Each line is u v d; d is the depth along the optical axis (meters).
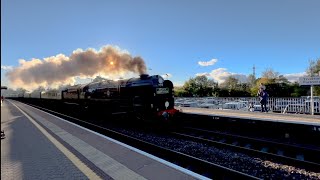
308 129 11.65
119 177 6.15
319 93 33.41
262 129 13.51
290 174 7.91
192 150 11.08
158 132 16.12
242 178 7.13
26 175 6.56
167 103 17.33
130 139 12.93
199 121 17.00
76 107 30.58
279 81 42.00
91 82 28.00
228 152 10.59
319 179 7.50
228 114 16.61
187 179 5.76
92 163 7.38
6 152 8.92
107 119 23.39
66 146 9.62
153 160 7.19
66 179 6.19
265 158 9.57
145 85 17.44
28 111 29.31
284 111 18.28
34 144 10.16
